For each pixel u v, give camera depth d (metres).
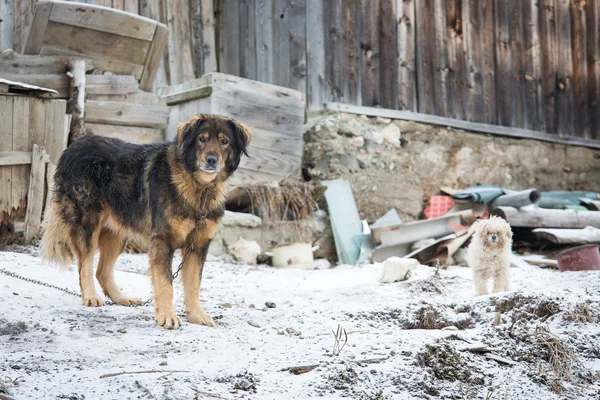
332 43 12.28
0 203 9.12
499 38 14.23
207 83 10.59
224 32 13.38
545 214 11.63
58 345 4.76
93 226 6.36
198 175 5.71
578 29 15.45
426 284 7.63
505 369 4.91
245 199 10.78
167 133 11.12
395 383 4.41
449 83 13.48
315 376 4.32
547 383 4.77
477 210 12.05
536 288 7.68
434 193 13.03
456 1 13.63
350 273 9.14
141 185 6.08
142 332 5.27
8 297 5.99
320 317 6.17
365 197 12.22
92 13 9.89
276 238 10.59
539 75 14.80
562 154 14.90
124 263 8.69
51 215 6.52
